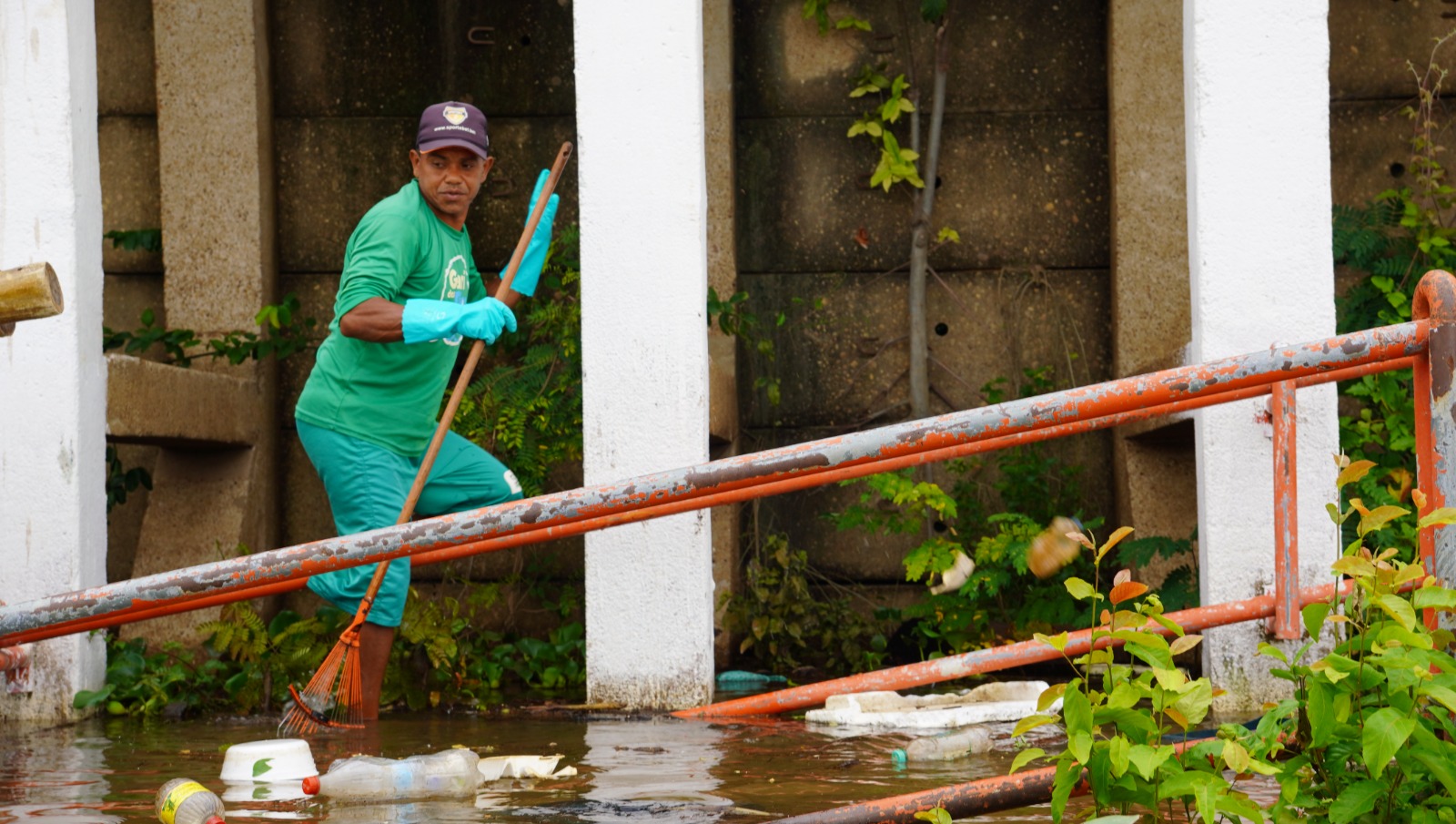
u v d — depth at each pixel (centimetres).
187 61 793
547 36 822
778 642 712
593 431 554
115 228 820
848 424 811
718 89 787
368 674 533
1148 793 233
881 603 793
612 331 554
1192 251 539
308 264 827
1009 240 806
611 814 336
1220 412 520
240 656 607
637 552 554
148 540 753
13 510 565
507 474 577
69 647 565
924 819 252
